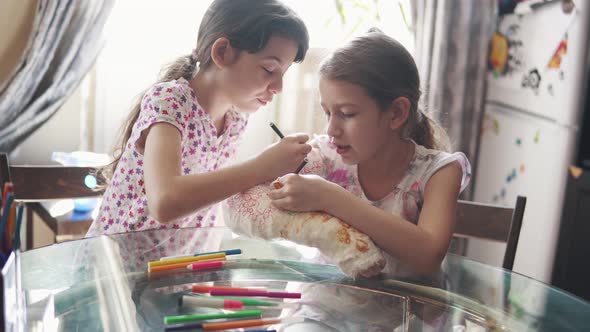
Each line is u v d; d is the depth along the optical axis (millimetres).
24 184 1267
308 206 792
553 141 1805
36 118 1742
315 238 767
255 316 615
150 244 854
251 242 875
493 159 2068
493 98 2064
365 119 902
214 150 1085
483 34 2006
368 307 659
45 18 1703
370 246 756
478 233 1184
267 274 749
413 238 811
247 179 862
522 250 1957
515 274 823
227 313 616
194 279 721
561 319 663
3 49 1751
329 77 902
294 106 2164
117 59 1966
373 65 899
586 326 646
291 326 597
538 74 1863
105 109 1976
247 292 675
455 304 687
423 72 1982
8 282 504
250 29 957
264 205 813
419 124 1066
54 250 816
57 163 1924
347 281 739
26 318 596
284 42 976
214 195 834
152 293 672
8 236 558
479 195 2129
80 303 639
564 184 1772
